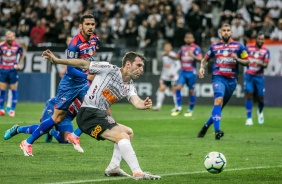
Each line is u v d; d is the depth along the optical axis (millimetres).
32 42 54000
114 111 44438
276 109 48000
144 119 37344
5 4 60719
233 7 53125
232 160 20141
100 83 16219
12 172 16938
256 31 50594
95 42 21609
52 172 17062
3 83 38406
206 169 16453
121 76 16250
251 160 20188
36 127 21234
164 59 45531
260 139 27141
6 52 38125
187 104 52500
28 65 53031
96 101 16219
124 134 15969
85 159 19812
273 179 16359
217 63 27609
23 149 20234
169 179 16078
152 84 52688
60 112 20719
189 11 52125
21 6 58562
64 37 53375
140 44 53000
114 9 56125
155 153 21703
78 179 15953
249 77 35969
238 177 16625
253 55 36188
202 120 37250
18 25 57406
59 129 23734
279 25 49812
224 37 27516
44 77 52469
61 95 20766
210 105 51688
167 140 26188
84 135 27297
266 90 50625
